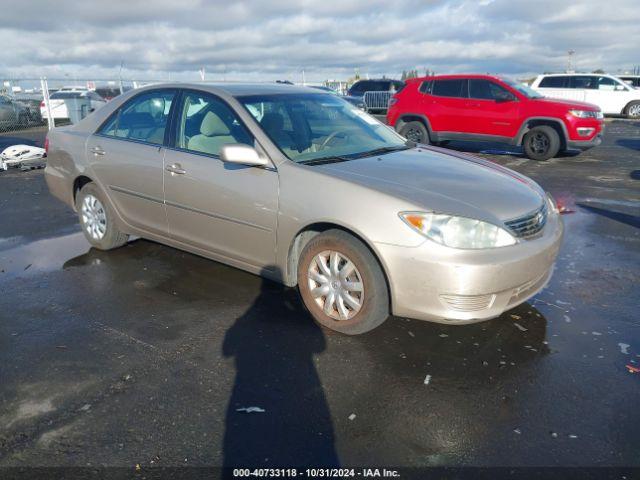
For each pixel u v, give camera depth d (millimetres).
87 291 4402
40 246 5605
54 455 2521
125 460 2492
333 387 3051
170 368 3252
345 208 3408
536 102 11586
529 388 3029
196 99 4438
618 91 21391
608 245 5539
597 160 11711
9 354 3424
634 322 3805
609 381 3090
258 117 4102
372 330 3701
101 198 5121
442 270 3135
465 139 12547
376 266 3379
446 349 3453
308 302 3748
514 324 3781
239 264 4176
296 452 2539
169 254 5289
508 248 3248
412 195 3340
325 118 4551
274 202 3746
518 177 4129
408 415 2801
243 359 3348
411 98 13172
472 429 2691
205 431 2686
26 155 10633
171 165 4371
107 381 3117
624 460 2477
